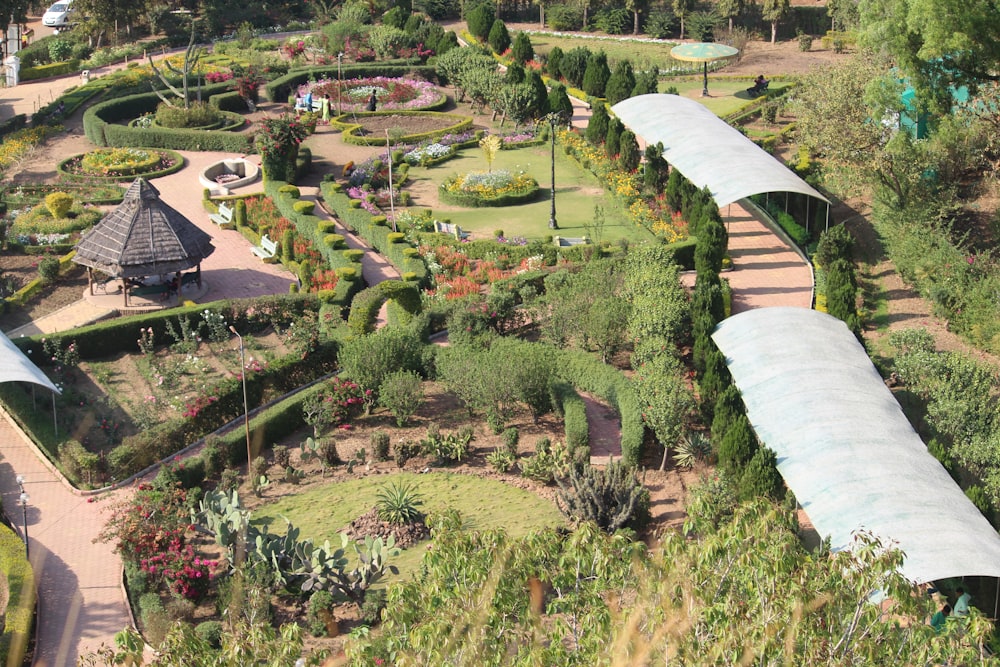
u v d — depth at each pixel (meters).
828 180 68.62
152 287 59.50
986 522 35.50
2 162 80.25
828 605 24.16
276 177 74.75
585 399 48.34
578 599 24.64
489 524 40.22
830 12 114.06
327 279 59.38
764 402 42.56
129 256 56.22
